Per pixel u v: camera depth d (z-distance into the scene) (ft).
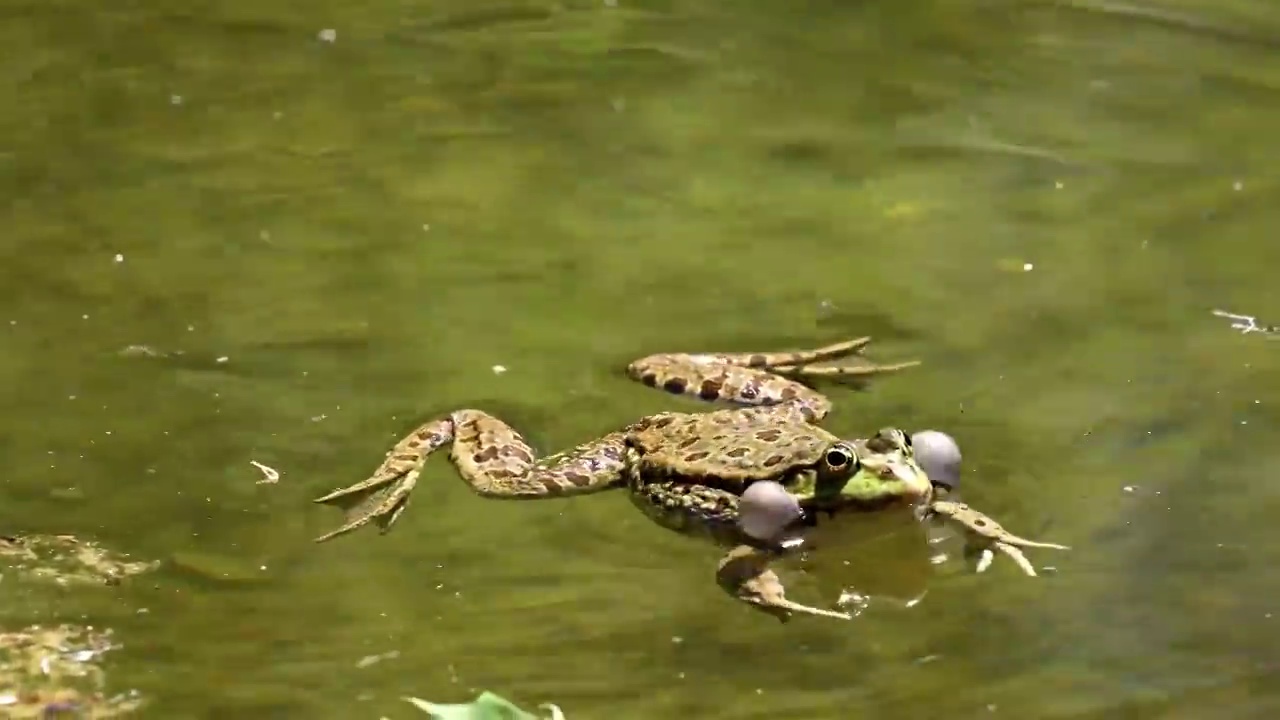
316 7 54.85
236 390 32.09
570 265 37.78
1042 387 31.96
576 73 49.65
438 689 23.82
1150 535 27.32
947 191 41.63
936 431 29.22
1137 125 45.37
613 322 35.09
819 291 36.40
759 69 50.03
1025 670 24.31
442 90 48.19
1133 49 51.03
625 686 23.97
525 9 55.11
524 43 52.03
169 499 28.60
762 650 24.95
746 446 28.40
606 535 28.14
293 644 24.93
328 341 34.09
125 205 40.22
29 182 41.34
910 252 38.29
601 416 31.45
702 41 52.34
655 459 28.50
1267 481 28.60
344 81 48.62
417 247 38.58
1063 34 52.42
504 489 28.68
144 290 35.96
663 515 28.32
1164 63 49.83
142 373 32.58
